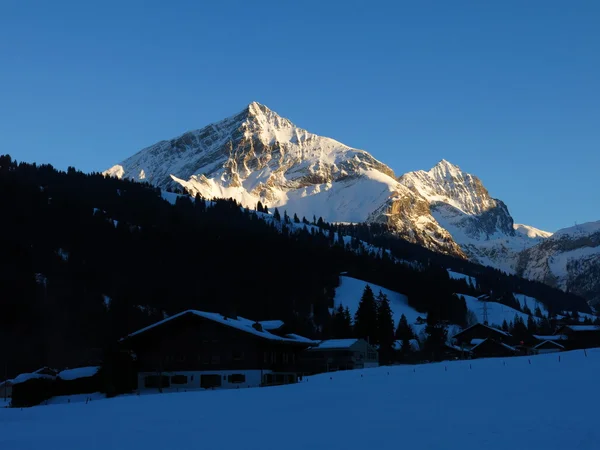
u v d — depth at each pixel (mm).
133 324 150375
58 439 36688
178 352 96000
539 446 27594
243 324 104000
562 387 48625
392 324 180625
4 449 33969
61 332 140250
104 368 90625
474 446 28172
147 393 89188
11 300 144875
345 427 35312
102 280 184000
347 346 124688
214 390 76688
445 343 173875
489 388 51656
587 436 29172
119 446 33000
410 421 36219
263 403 51344
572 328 191250
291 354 108938
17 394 82688
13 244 182000
